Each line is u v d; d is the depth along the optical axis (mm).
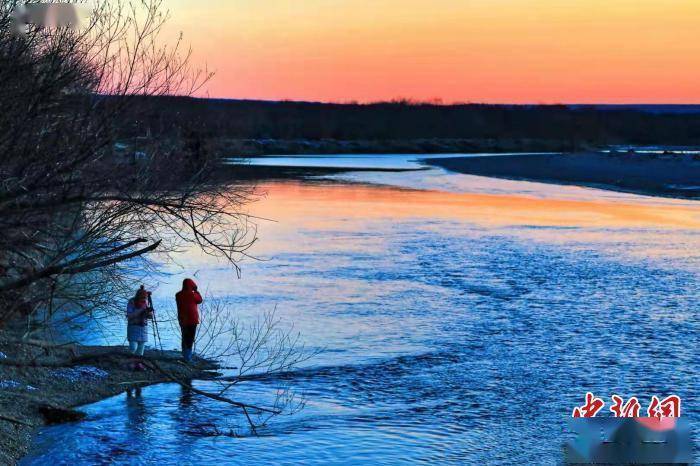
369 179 88438
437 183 83438
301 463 12492
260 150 171000
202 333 20812
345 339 20453
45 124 10789
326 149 192750
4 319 11727
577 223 48094
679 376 17391
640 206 59188
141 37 11242
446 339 20578
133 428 13836
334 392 16172
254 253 34781
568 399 15742
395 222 47906
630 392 16250
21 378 15156
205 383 16594
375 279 29109
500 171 104750
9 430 13227
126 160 11672
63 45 10750
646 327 22125
